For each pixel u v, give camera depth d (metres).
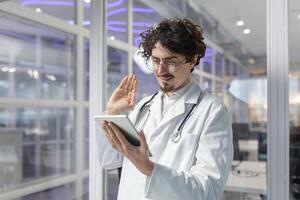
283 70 1.31
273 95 1.33
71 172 3.02
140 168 0.91
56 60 3.23
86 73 3.05
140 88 1.59
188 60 1.01
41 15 2.93
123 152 0.91
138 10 2.83
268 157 1.34
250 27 1.80
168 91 1.13
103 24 1.80
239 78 2.96
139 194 1.09
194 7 2.32
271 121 1.33
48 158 3.18
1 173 2.73
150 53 1.04
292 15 1.33
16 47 2.87
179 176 0.92
